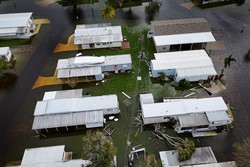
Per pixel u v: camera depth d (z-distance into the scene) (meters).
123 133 48.59
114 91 56.69
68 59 61.25
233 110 52.00
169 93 55.91
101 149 38.31
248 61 62.69
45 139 48.47
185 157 41.84
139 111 52.25
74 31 74.56
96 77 58.53
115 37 67.38
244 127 48.91
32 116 52.66
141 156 44.88
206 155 42.75
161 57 60.69
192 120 47.19
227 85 57.09
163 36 65.62
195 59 59.59
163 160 42.44
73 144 47.38
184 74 56.34
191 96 54.81
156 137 47.75
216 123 47.38
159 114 48.19
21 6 88.31
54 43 70.69
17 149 47.12
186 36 65.50
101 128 49.44
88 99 52.12
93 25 72.81
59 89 57.81
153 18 78.44
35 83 59.53
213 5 83.94
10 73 62.34
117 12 81.81
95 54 66.25
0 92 57.88
